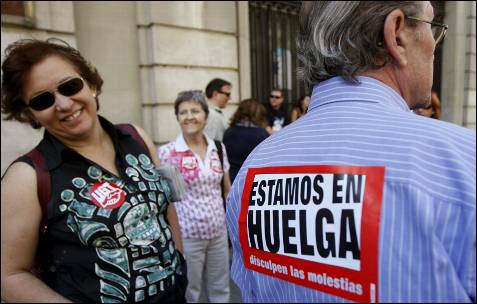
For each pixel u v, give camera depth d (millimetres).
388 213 620
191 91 2645
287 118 5551
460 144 631
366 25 720
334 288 668
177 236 1727
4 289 1206
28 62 1278
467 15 7613
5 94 1352
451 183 598
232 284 3266
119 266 1297
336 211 672
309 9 836
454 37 7527
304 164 747
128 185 1395
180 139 2629
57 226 1257
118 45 4055
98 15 3916
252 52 5125
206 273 2746
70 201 1262
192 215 2535
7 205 1207
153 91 4152
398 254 603
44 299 1183
